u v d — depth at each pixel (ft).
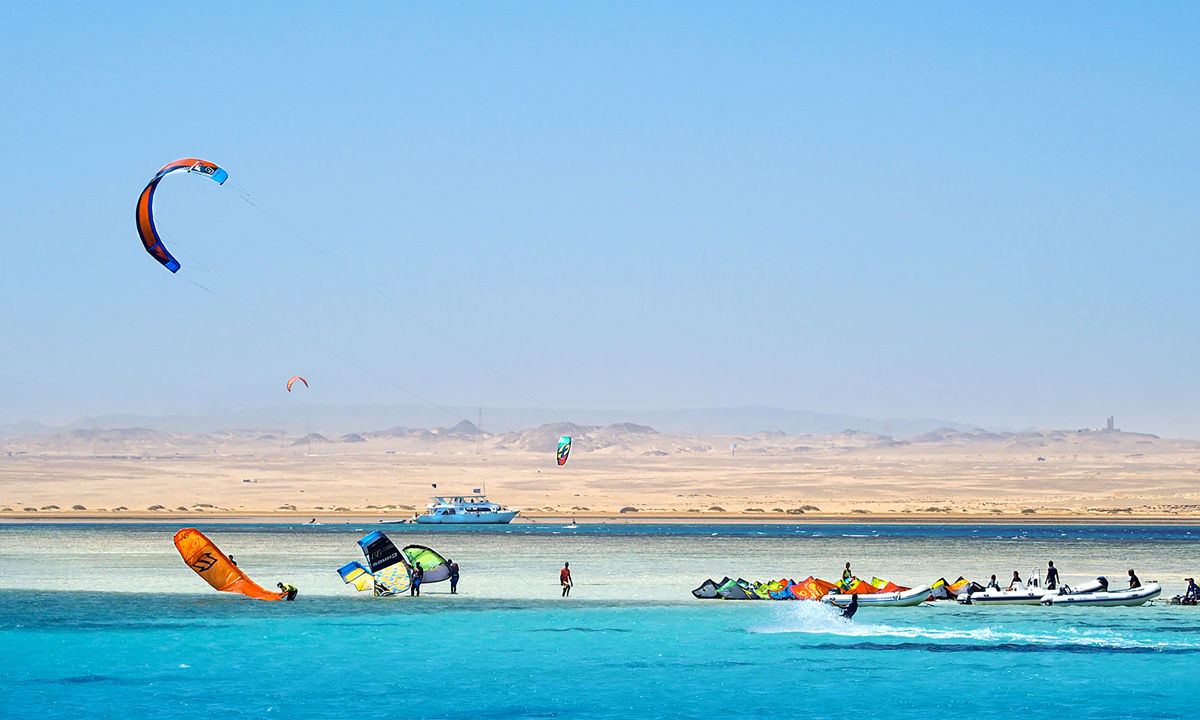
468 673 150.41
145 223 174.40
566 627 184.85
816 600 212.23
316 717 129.08
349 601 215.72
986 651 165.48
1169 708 133.90
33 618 191.31
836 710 133.08
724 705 135.13
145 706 132.77
